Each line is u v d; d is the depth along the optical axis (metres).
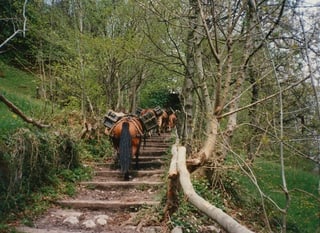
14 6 13.96
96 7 12.37
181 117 10.44
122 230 5.33
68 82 11.61
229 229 2.65
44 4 14.78
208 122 6.82
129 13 11.65
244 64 6.63
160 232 5.19
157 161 9.48
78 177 7.73
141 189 7.40
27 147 6.14
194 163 5.80
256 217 6.69
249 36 6.40
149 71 14.02
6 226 4.86
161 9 8.38
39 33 13.55
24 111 9.29
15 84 16.58
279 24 5.41
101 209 6.27
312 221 7.49
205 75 7.50
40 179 6.65
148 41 11.20
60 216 5.80
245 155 6.64
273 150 6.61
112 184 7.48
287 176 11.17
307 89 5.40
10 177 5.61
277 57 5.70
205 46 8.95
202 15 5.91
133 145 8.52
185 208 5.58
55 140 7.40
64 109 11.01
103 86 12.54
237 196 7.05
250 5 6.16
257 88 7.31
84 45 12.05
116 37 11.77
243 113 8.33
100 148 10.20
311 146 4.73
